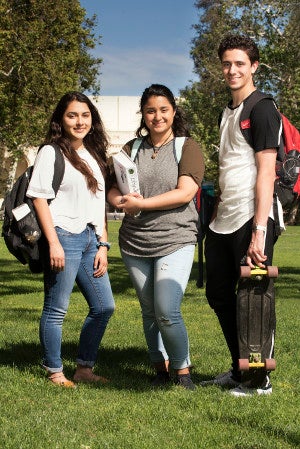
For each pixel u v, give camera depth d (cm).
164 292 468
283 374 546
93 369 548
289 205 473
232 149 464
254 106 453
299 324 847
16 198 482
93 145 514
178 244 475
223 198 470
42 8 2344
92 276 502
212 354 633
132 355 610
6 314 913
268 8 2159
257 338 450
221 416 420
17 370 529
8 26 2242
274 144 446
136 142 501
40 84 2295
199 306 1023
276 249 2281
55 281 488
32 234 472
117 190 501
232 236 466
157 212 477
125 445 368
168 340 478
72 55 2420
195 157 482
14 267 1661
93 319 507
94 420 409
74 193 489
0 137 2419
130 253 487
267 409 432
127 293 1206
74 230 489
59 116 498
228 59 462
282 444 373
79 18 2461
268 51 1956
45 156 484
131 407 436
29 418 409
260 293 447
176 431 390
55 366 497
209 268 488
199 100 2764
